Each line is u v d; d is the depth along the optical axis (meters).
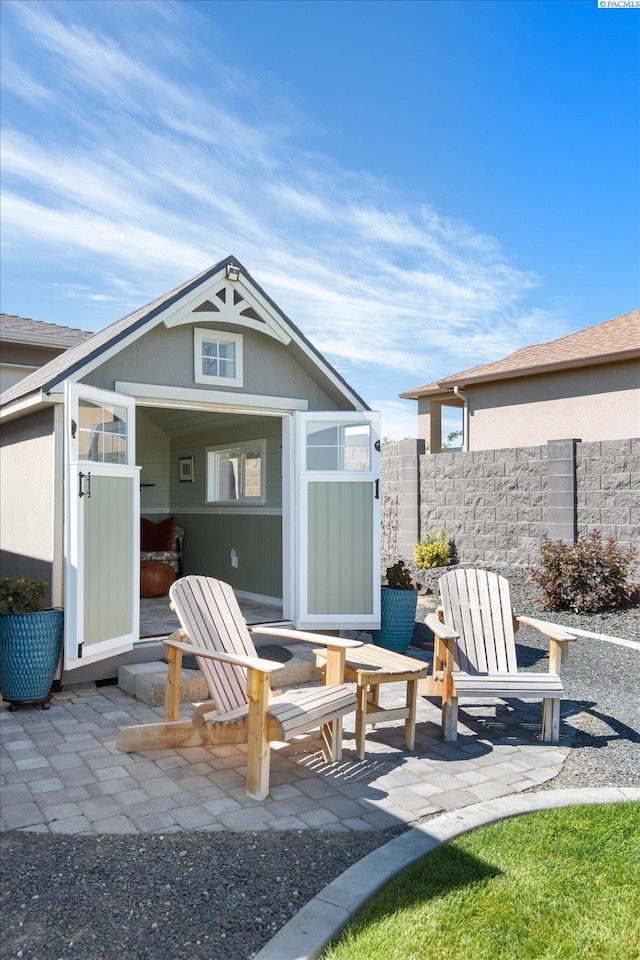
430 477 12.91
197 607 5.00
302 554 7.42
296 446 7.60
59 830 3.65
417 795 4.12
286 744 5.03
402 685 6.67
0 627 5.60
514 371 13.61
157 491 11.62
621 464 9.95
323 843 3.53
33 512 6.49
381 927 2.80
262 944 2.73
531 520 11.15
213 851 3.44
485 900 2.99
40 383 6.25
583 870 3.24
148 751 4.80
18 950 2.69
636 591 9.04
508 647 5.65
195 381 7.03
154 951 2.68
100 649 5.92
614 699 6.05
